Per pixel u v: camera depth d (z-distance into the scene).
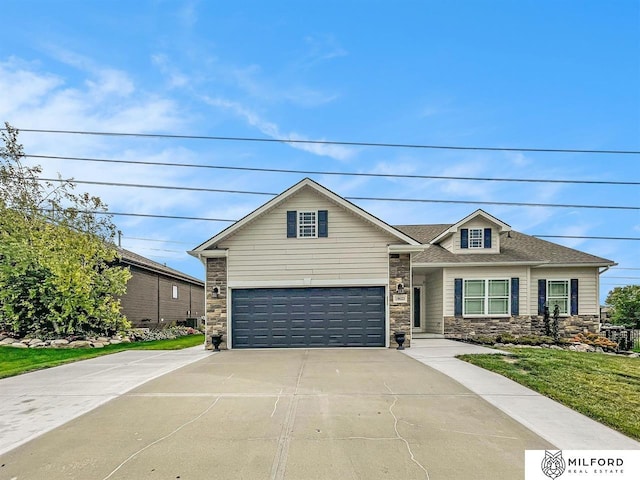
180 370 9.41
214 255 13.93
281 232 13.98
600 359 10.88
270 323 13.78
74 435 5.12
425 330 19.20
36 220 15.61
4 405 6.52
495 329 16.81
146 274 23.14
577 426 5.41
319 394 6.98
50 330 16.02
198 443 4.80
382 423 5.45
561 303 17.42
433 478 3.92
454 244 17.81
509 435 5.06
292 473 4.02
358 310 13.74
